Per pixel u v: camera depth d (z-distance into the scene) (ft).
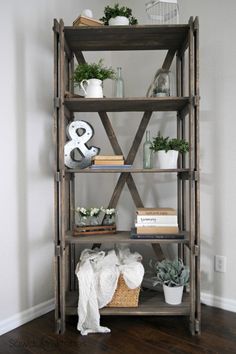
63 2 6.63
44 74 6.20
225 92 6.14
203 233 6.48
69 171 5.46
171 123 6.91
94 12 7.43
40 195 6.13
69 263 6.62
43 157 6.19
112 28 5.41
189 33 5.28
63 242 5.33
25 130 5.81
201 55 6.39
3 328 5.41
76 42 6.01
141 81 7.35
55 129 5.27
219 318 5.84
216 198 6.31
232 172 6.10
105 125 6.70
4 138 5.43
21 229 5.76
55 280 5.34
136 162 7.34
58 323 5.35
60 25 5.24
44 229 6.23
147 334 5.32
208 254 6.44
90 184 7.42
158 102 5.70
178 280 5.75
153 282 6.66
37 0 6.04
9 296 5.56
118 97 6.03
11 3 5.54
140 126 6.64
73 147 6.03
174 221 5.74
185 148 5.63
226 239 6.22
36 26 6.03
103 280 5.44
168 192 6.98
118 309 5.59
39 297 6.13
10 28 5.53
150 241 5.57
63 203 5.30
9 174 5.52
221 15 6.14
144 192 7.34
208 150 6.36
